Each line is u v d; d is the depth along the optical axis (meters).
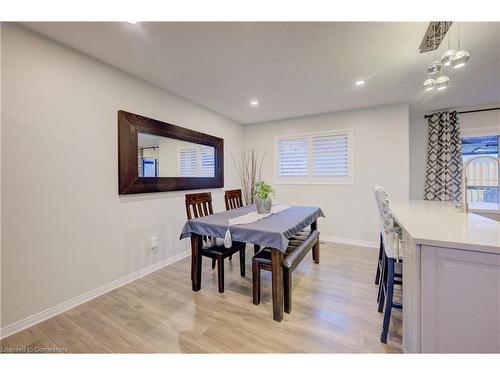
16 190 1.65
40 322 1.75
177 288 2.31
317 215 2.86
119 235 2.37
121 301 2.06
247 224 2.03
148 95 2.67
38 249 1.76
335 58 2.13
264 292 2.22
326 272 2.63
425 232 1.12
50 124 1.82
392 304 1.59
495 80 2.64
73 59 1.97
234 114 4.02
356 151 3.70
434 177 3.82
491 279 0.90
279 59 2.15
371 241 3.63
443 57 1.53
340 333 1.61
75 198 1.99
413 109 3.80
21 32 1.66
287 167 4.31
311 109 3.71
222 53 2.04
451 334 0.97
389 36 1.79
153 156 2.73
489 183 3.46
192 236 2.23
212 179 3.78
